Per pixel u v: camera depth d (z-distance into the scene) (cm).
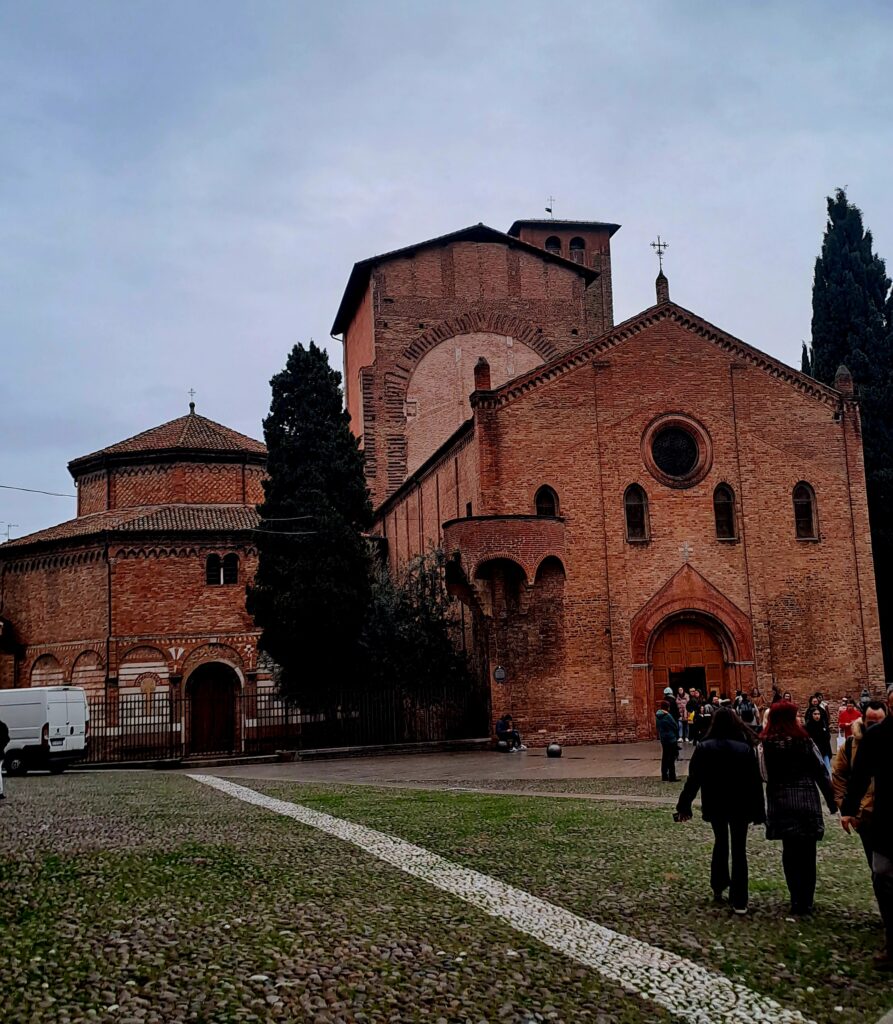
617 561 4159
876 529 5091
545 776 2878
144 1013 838
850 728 1288
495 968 972
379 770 3291
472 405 4162
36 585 5222
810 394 4488
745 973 970
